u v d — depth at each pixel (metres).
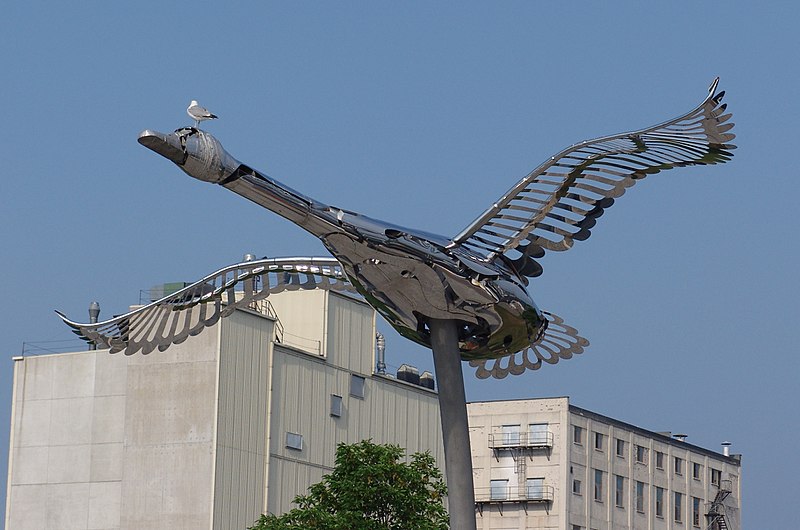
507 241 22.50
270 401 68.06
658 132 22.39
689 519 100.38
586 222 22.73
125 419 67.81
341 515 43.41
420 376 78.38
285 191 20.83
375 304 22.09
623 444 96.88
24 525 68.81
